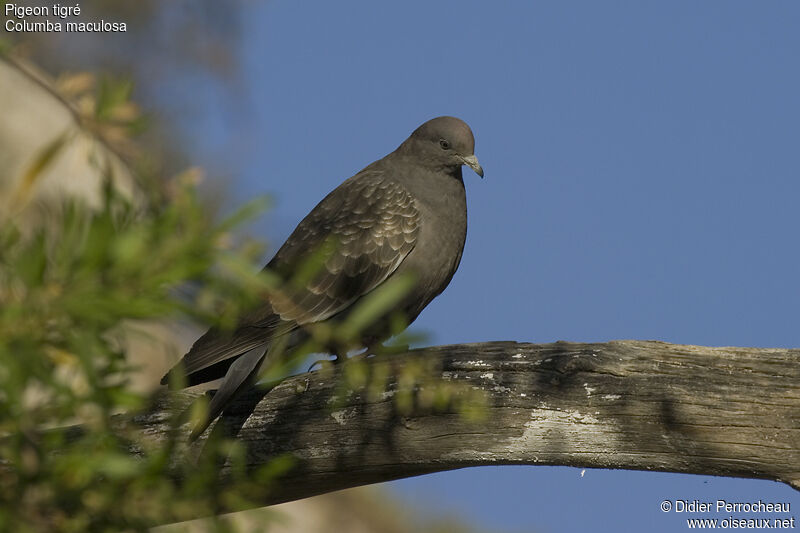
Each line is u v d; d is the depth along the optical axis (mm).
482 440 7543
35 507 3746
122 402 3670
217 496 4250
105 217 3273
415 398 7539
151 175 3676
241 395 8125
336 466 7875
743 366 7129
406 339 4535
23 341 3283
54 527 3834
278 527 18141
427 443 7629
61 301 3262
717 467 7191
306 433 7840
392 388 7613
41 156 3684
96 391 3596
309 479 8016
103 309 3271
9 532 3668
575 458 7461
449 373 7578
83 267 3270
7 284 3334
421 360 7617
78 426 7227
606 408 7312
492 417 7488
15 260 3297
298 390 7910
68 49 21500
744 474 7180
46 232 3424
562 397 7398
